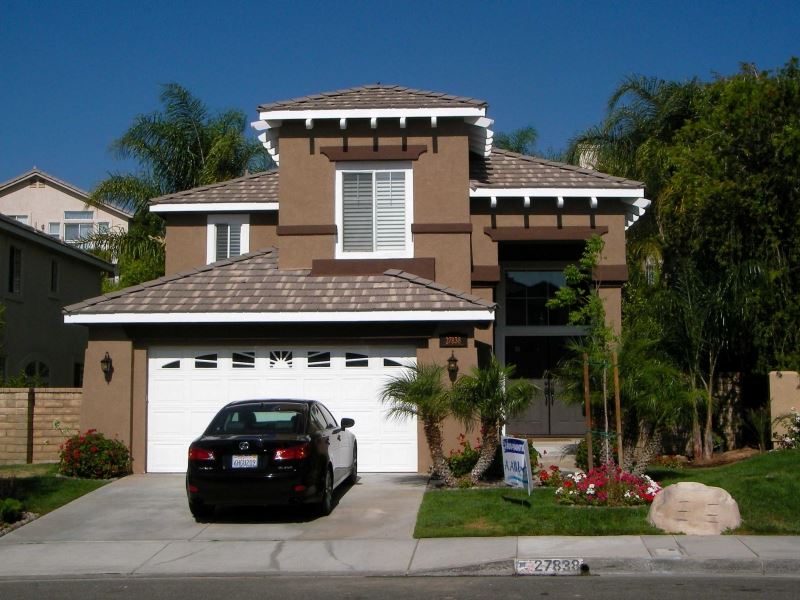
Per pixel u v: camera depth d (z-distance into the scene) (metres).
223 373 16.20
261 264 17.78
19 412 17.06
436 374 13.89
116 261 31.28
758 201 17.41
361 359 16.16
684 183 18.92
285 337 16.14
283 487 11.59
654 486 12.38
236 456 11.70
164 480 15.28
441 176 17.75
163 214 20.23
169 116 30.36
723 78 22.64
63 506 13.34
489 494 13.18
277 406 12.83
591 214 18.48
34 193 46.00
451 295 16.16
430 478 15.06
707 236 18.45
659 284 20.11
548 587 8.86
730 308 16.83
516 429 20.38
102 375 16.12
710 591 8.53
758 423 16.67
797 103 17.67
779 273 16.89
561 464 16.23
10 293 24.11
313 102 17.84
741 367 18.48
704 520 10.97
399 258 17.52
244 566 10.05
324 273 17.45
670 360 16.27
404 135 17.83
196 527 12.00
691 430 17.77
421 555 10.27
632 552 9.94
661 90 24.62
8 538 11.55
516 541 10.65
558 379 14.17
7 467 16.38
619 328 18.41
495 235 18.33
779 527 11.02
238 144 30.03
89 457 15.34
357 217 17.75
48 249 26.50
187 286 16.83
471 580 9.33
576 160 26.05
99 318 15.85
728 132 18.11
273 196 19.95
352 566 9.95
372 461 15.92
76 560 10.43
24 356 24.92
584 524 11.20
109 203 31.84
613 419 13.80
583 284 19.17
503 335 20.50
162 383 16.22
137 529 11.95
